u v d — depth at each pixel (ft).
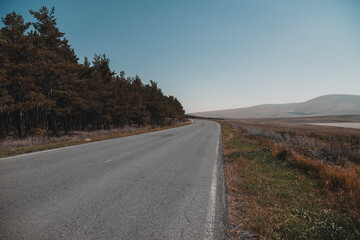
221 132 66.90
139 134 58.23
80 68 73.31
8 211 8.97
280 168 18.38
